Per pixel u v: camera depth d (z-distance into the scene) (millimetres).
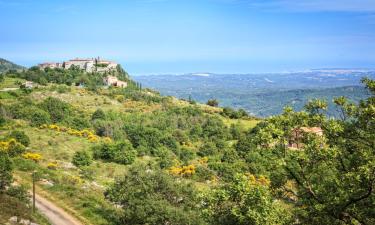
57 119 110750
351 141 18766
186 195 36562
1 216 35125
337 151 17578
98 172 68562
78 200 48844
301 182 18750
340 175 17766
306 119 19078
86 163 71625
